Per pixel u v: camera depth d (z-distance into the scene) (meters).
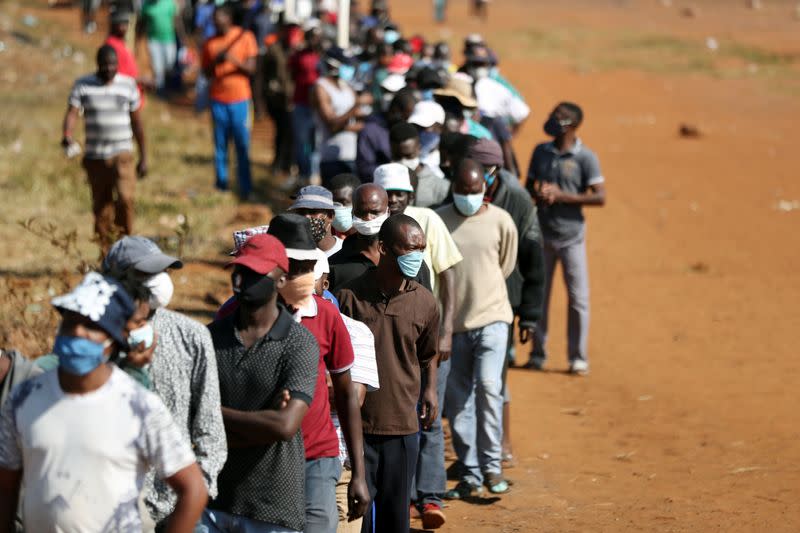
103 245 29.48
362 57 46.84
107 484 10.45
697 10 163.50
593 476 22.22
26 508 10.54
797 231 49.72
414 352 16.70
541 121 76.56
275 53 49.22
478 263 20.05
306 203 16.92
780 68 107.50
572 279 29.42
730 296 39.09
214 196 43.69
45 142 49.91
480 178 19.73
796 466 22.61
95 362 10.29
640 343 33.38
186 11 82.12
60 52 71.81
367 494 14.41
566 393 28.38
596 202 28.53
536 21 143.88
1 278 30.89
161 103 65.75
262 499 12.79
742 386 28.95
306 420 13.77
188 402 12.13
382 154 26.84
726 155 67.88
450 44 113.81
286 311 13.05
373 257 17.33
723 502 20.48
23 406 10.52
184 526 10.76
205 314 29.25
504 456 22.70
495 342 20.14
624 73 102.88
